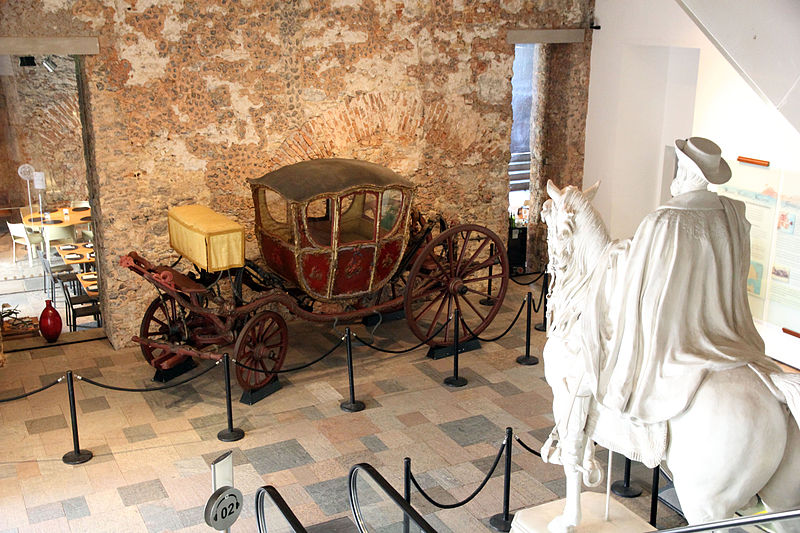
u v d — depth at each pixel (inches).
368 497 212.4
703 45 376.5
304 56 378.3
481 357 366.0
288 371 326.3
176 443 291.0
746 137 355.9
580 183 472.7
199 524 243.4
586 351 192.1
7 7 316.2
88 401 322.3
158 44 346.9
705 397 173.6
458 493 259.8
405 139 414.0
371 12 388.2
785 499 174.6
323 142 393.1
